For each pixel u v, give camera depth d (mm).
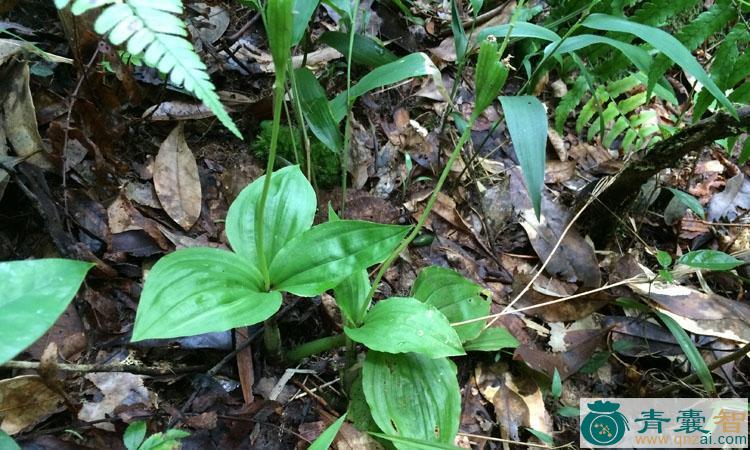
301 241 350
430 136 645
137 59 476
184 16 582
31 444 313
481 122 693
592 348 481
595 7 557
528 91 647
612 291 533
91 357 379
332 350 446
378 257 340
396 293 507
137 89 481
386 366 369
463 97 704
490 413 443
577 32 577
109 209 443
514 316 499
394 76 433
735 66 447
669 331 506
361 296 387
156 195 479
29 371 342
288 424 387
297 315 452
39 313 200
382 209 550
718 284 585
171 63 220
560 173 672
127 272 430
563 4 640
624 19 430
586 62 626
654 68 453
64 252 396
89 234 428
